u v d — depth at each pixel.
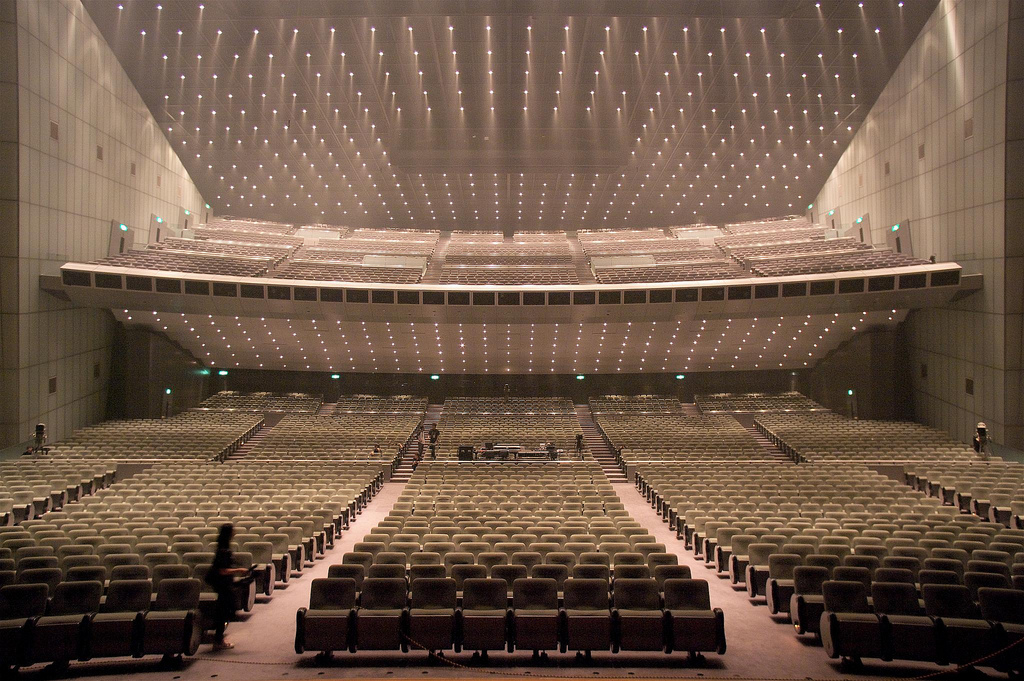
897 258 26.36
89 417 25.77
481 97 29.72
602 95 29.58
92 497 14.10
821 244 32.31
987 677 6.67
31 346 21.72
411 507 13.66
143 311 26.50
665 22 24.41
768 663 7.05
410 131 32.75
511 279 31.16
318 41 25.61
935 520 12.02
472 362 30.80
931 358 25.78
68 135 23.44
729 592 9.62
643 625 7.14
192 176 36.50
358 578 8.38
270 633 7.95
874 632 6.89
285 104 30.17
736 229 41.56
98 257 25.75
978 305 22.39
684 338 28.47
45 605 7.37
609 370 31.72
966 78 22.53
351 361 30.98
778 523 11.43
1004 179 20.73
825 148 34.31
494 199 40.31
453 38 25.44
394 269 31.55
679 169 36.62
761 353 30.17
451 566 8.62
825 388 30.69
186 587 7.59
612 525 11.64
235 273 28.88
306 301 25.03
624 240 40.94
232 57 26.72
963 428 23.58
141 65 27.39
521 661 7.17
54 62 22.44
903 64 27.09
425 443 25.53
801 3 23.45
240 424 26.89
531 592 7.69
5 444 20.91
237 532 10.67
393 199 40.09
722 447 23.78
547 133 33.00
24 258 21.20
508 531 11.09
